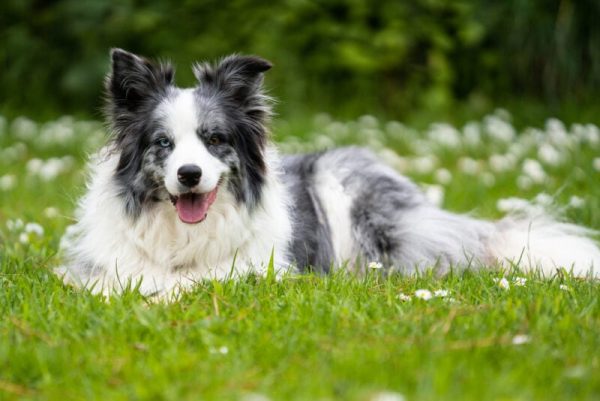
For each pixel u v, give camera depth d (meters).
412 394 3.30
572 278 5.11
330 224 5.96
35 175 8.72
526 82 12.66
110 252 5.16
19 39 12.62
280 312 4.35
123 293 4.65
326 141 10.02
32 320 4.19
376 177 6.08
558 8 12.27
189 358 3.65
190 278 5.00
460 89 12.82
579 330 3.97
